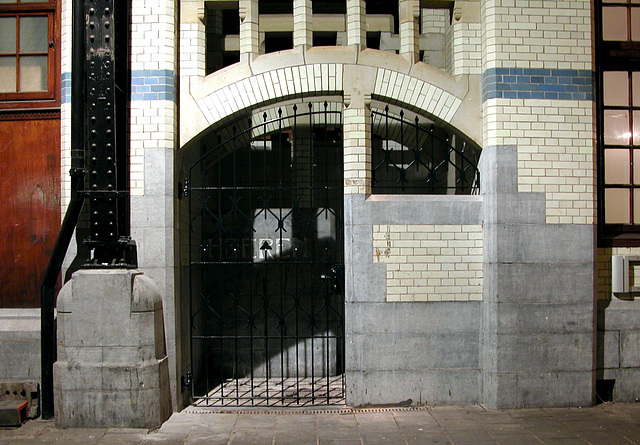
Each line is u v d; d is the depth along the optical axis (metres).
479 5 5.34
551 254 5.11
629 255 5.41
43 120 5.38
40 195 5.35
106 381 4.62
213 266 6.26
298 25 5.24
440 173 6.61
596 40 5.53
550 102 5.14
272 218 6.33
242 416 4.95
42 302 4.89
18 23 5.43
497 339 5.05
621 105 5.63
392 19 6.56
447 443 4.27
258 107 5.40
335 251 6.27
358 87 5.22
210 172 6.52
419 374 5.17
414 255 5.18
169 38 5.10
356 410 5.09
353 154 5.19
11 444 4.29
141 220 5.01
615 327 5.37
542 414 4.93
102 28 4.73
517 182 5.09
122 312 4.64
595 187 5.21
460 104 5.31
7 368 5.14
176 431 4.57
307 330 6.20
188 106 5.26
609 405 5.23
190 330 5.49
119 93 4.88
